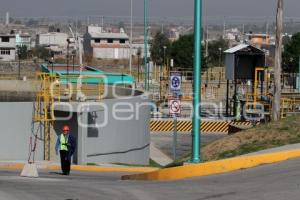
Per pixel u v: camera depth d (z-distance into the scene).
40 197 20.89
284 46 167.88
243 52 71.62
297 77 101.31
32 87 70.88
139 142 48.53
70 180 29.47
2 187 24.17
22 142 44.53
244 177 22.72
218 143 32.75
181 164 28.03
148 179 27.91
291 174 21.97
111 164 44.28
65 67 95.44
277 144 29.59
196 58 27.02
